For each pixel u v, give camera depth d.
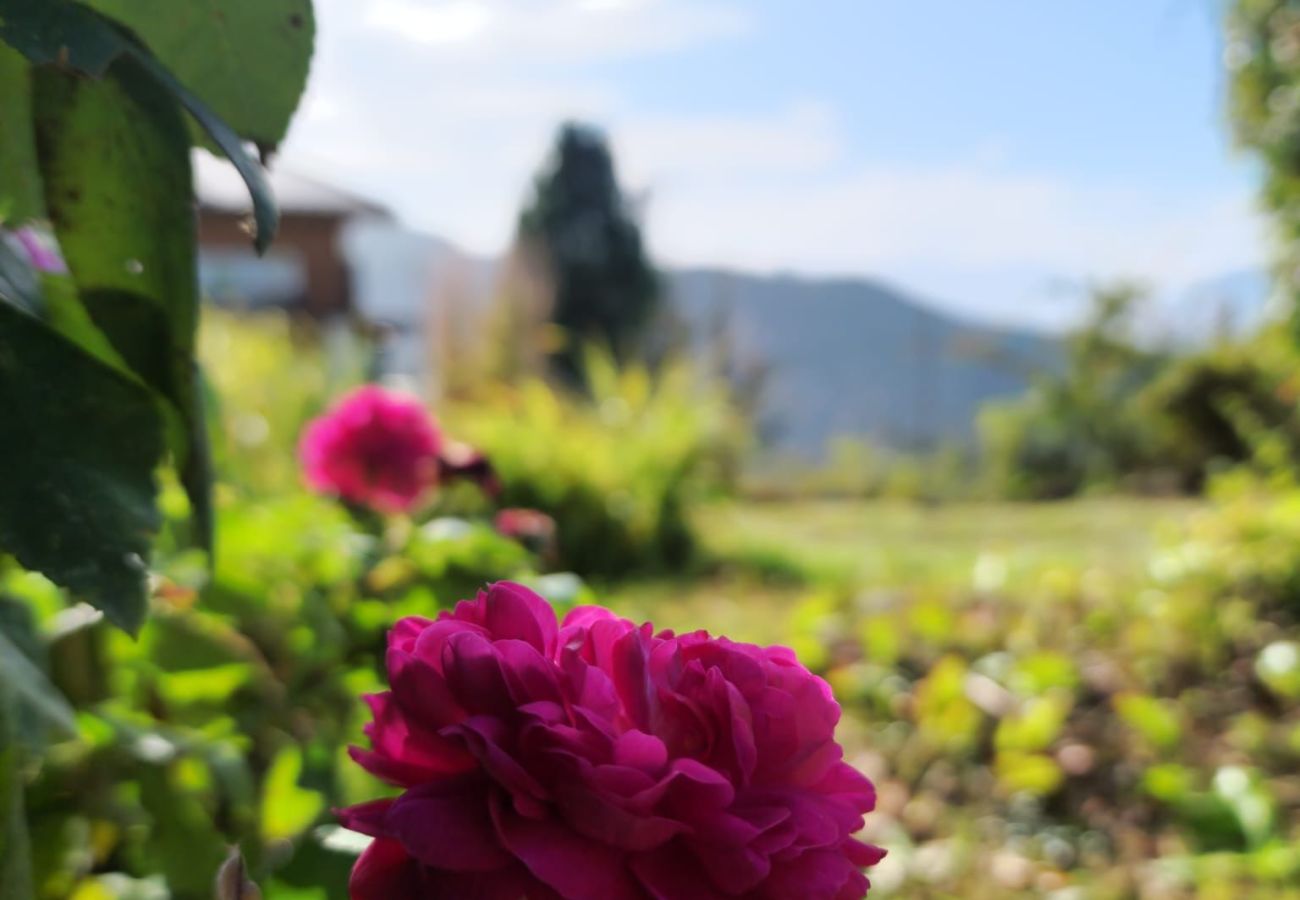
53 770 1.01
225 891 0.64
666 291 17.06
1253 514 4.09
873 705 3.25
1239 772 2.62
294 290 12.55
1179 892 2.28
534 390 6.39
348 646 1.57
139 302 0.72
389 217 12.94
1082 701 3.23
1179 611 3.57
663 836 0.52
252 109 0.79
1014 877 2.33
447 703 0.57
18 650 0.80
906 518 7.44
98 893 1.03
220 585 1.39
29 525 0.59
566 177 16.69
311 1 0.75
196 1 0.74
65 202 0.69
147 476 0.63
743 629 3.95
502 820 0.53
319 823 1.16
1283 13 4.88
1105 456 10.13
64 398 0.62
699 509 6.14
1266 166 5.31
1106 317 10.55
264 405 4.77
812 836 0.54
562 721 0.55
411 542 1.75
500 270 10.59
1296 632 3.54
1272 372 7.53
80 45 0.57
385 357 6.34
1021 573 4.68
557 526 5.37
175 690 1.27
